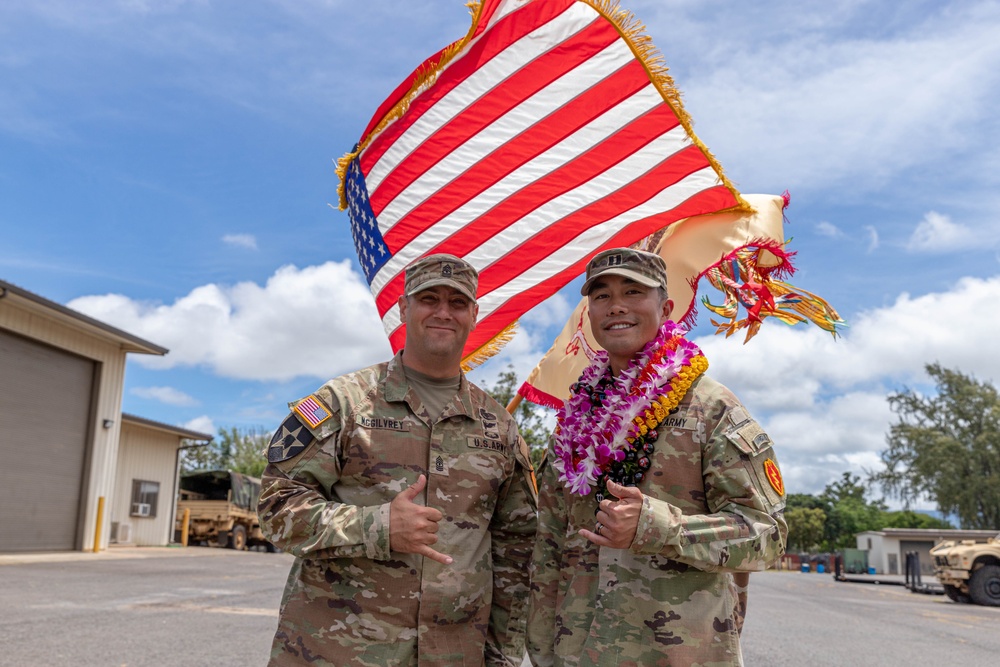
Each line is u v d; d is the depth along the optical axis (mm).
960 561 16547
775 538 2289
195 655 5863
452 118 4031
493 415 2953
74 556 17062
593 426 2650
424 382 2873
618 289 2709
